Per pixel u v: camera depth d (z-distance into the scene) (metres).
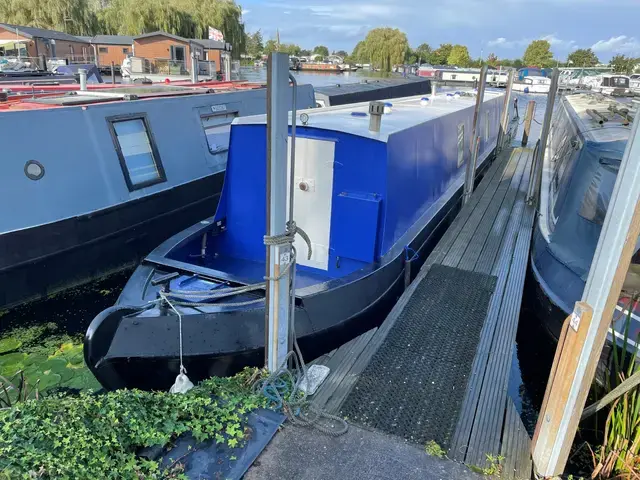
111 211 6.93
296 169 5.09
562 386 2.62
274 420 3.21
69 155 6.46
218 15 39.91
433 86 9.97
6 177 5.83
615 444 3.00
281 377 3.57
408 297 5.23
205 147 8.62
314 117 5.58
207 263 5.55
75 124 6.54
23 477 2.45
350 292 4.56
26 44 29.02
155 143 7.67
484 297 5.27
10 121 5.84
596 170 4.91
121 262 7.23
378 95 16.61
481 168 11.38
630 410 2.99
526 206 8.81
